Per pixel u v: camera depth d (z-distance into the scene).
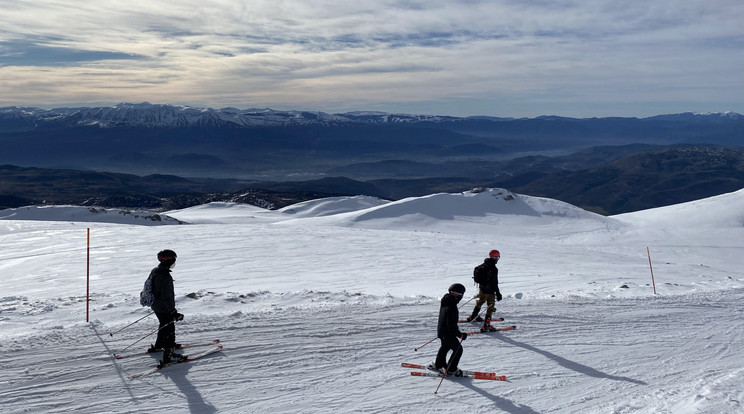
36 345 9.34
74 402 7.26
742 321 13.80
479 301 11.87
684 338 11.87
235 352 9.39
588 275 25.80
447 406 7.63
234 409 7.27
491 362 9.62
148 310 12.28
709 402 7.50
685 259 49.00
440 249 36.03
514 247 41.06
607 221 78.44
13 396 7.32
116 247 32.34
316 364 9.05
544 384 8.64
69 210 90.38
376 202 147.38
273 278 22.44
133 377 8.15
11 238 37.59
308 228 48.19
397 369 9.02
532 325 12.27
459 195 87.88
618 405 7.70
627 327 12.59
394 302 13.97
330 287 19.98
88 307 12.30
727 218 74.69
